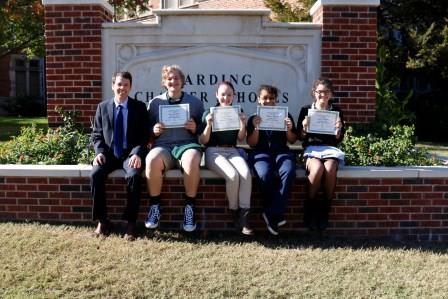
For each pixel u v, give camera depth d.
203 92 7.09
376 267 4.55
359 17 6.93
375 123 6.93
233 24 7.03
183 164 5.13
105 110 5.40
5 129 17.20
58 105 7.00
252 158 5.38
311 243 5.20
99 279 4.15
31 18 14.69
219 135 5.36
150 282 4.12
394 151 5.98
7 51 16.91
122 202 5.53
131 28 7.00
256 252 4.84
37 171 5.56
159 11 6.96
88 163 5.85
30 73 29.31
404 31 15.98
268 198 5.16
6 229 5.29
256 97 7.09
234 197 5.15
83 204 5.58
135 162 5.14
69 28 6.94
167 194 5.49
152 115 5.53
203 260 4.59
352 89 7.00
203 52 7.04
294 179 5.32
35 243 4.89
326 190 5.25
